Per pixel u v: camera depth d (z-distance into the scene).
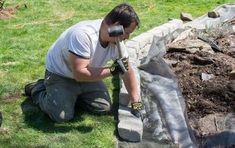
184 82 5.15
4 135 4.34
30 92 4.87
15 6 7.53
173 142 4.27
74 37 4.24
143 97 4.82
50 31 6.64
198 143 4.30
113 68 4.25
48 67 4.54
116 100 4.91
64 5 7.75
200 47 5.86
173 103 4.71
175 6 7.93
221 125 4.47
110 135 4.37
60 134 4.36
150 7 7.84
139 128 4.29
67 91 4.49
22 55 5.85
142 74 5.19
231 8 7.35
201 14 7.59
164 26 6.43
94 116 4.62
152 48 5.60
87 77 4.26
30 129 4.42
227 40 6.29
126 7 4.17
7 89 5.05
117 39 4.16
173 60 5.64
